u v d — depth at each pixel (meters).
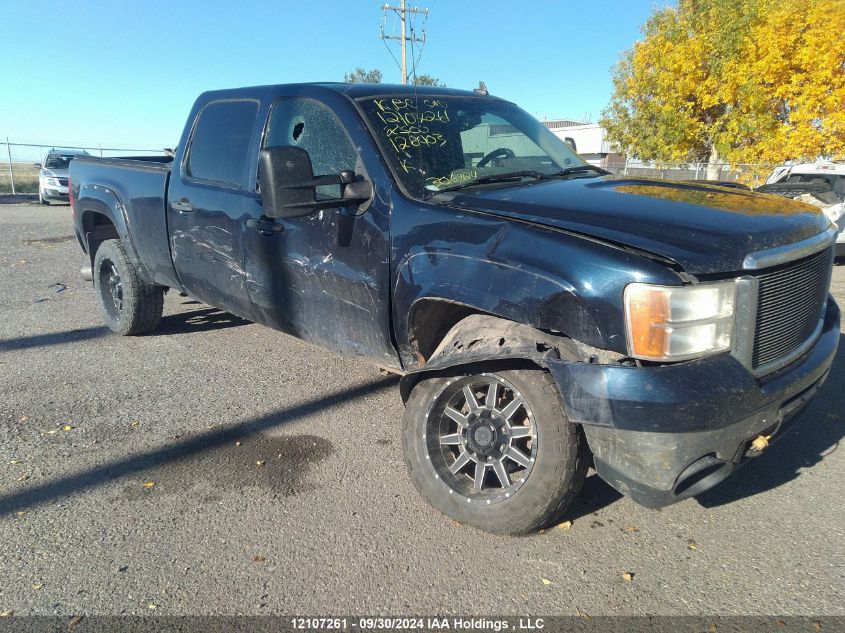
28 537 2.95
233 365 5.23
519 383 2.74
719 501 3.23
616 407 2.37
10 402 4.48
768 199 3.21
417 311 3.11
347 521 3.06
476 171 3.51
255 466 3.60
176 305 7.16
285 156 3.03
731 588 2.59
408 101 3.74
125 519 3.09
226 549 2.85
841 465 3.57
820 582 2.62
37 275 9.12
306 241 3.63
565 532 2.98
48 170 21.47
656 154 19.92
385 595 2.56
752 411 2.45
